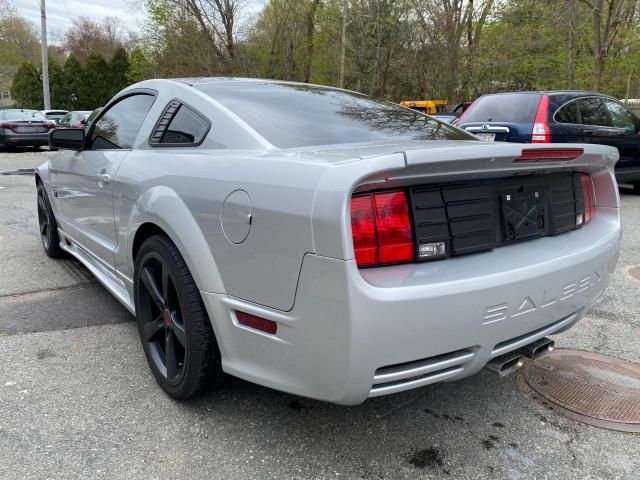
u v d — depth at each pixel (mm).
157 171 2660
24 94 45000
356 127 2758
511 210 2295
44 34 24969
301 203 1854
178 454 2234
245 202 2068
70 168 3990
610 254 2627
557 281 2262
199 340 2359
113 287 3449
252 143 2408
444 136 2924
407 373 1920
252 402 2643
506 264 2121
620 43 17953
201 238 2266
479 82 25422
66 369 2939
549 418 2586
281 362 2021
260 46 27469
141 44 26094
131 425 2428
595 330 3631
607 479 2170
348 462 2225
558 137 7148
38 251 5418
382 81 24672
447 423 2531
